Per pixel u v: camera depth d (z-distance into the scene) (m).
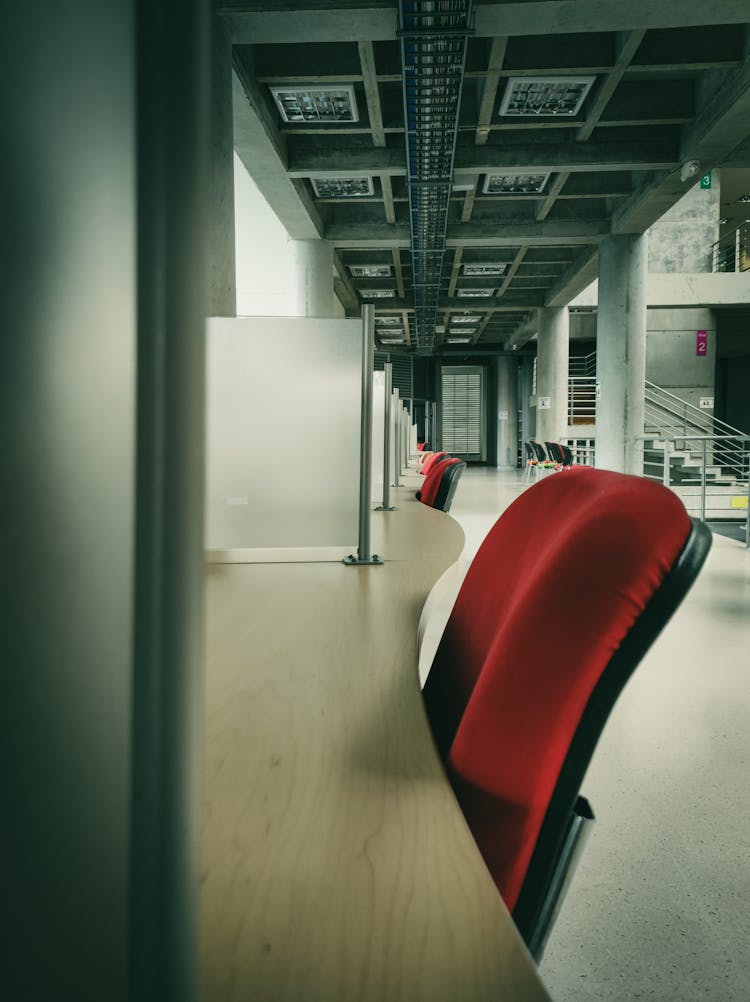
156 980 0.15
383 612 1.14
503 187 8.76
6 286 0.13
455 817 0.48
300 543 1.78
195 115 0.15
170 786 0.15
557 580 0.48
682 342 14.86
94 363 0.14
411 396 21.62
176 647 0.15
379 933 0.34
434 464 3.96
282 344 1.75
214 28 0.16
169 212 0.15
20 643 0.13
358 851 0.43
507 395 21.81
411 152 6.77
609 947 1.29
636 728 2.33
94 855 0.14
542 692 0.48
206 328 0.16
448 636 0.89
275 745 0.61
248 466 1.78
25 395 0.13
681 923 1.36
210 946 0.34
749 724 2.36
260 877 0.40
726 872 1.53
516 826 0.49
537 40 5.82
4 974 0.13
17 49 0.13
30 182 0.13
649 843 1.64
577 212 9.75
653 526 0.46
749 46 5.68
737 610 4.02
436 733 0.84
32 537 0.13
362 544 1.68
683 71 6.60
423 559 1.70
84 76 0.14
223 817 0.48
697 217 14.34
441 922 0.35
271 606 1.19
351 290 13.21
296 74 5.94
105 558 0.14
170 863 0.15
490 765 0.50
